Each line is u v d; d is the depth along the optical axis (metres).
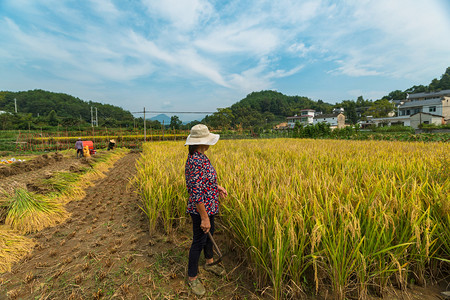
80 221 3.95
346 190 2.61
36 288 2.26
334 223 2.01
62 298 2.13
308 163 4.64
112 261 2.71
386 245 1.93
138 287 2.27
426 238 1.86
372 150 7.56
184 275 2.45
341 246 1.88
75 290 2.23
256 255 2.12
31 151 24.67
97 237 3.37
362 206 2.23
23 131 45.75
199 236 2.25
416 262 2.13
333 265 1.88
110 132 45.62
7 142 28.36
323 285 2.11
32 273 2.50
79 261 2.73
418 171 3.61
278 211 2.20
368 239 1.96
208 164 2.27
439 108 51.16
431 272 2.19
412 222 1.95
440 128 36.44
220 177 3.73
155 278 2.40
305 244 2.02
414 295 2.00
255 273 2.19
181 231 3.45
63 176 6.16
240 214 2.54
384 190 2.54
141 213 4.27
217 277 2.41
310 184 2.81
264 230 2.06
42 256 2.87
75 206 4.84
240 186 2.99
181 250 2.94
